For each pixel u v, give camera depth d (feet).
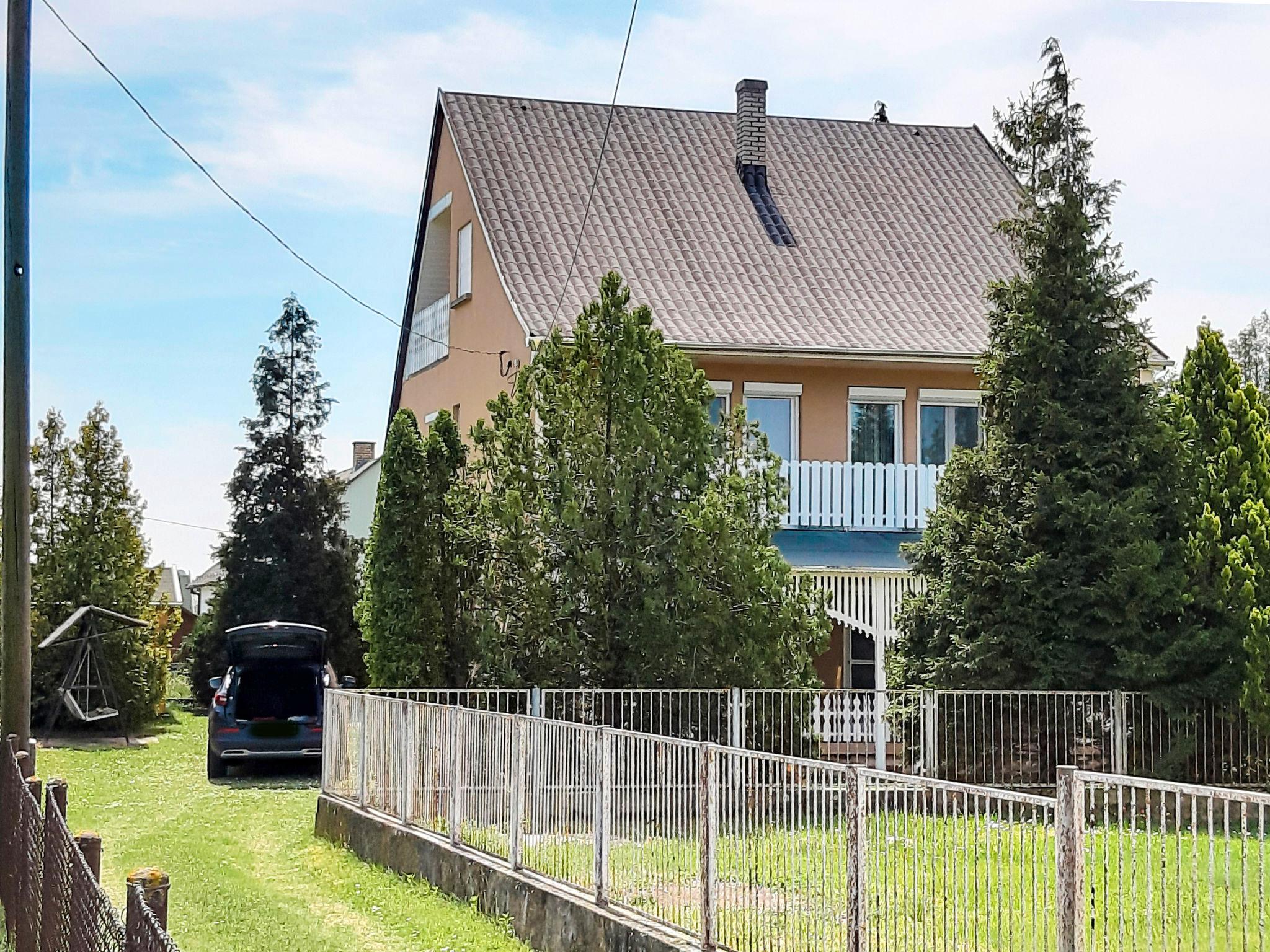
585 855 35.86
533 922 37.01
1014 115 63.62
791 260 88.79
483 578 62.95
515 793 39.78
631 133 98.53
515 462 60.64
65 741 93.97
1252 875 27.50
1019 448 61.57
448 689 55.83
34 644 98.43
